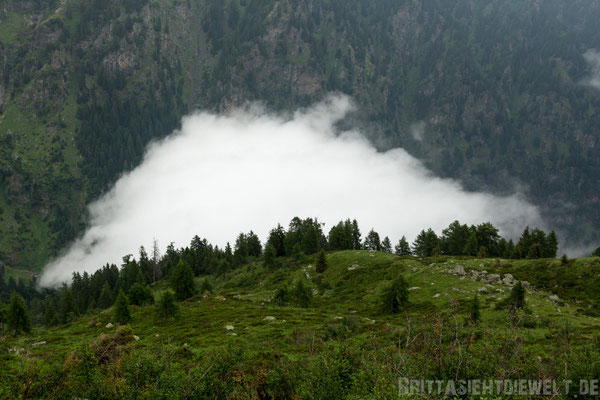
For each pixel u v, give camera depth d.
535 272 81.38
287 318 63.88
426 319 20.00
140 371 21.70
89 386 20.86
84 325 78.94
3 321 82.38
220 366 22.83
